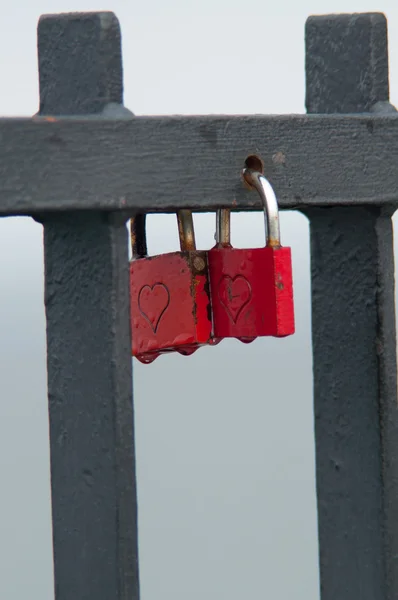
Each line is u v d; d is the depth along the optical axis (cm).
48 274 434
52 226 430
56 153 396
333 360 500
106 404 422
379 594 493
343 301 495
